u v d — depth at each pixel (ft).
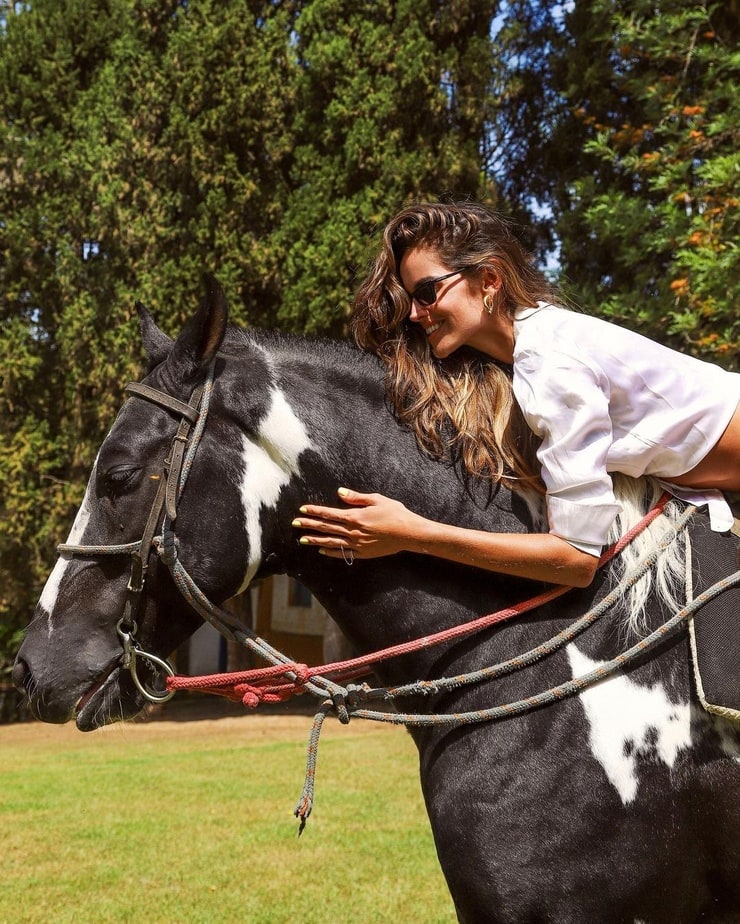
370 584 6.84
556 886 5.95
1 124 43.34
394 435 7.00
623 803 6.00
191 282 39.52
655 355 6.56
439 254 6.96
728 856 6.05
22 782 27.94
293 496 6.94
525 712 6.24
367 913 15.14
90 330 40.50
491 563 6.33
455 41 41.22
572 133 40.98
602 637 6.36
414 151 39.06
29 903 15.94
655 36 29.14
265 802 24.16
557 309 6.79
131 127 40.78
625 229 29.25
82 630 6.64
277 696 6.93
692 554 6.42
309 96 40.19
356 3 40.24
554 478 6.22
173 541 6.57
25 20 44.78
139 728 43.24
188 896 16.22
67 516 41.96
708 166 24.97
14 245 43.06
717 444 6.57
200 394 6.81
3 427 42.86
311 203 39.14
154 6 42.42
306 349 7.26
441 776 6.34
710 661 6.02
